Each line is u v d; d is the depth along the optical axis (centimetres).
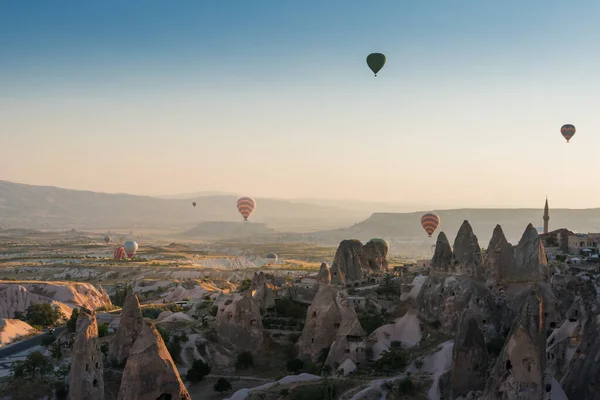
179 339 11200
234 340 11250
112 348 9962
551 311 9812
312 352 10612
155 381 6297
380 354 9875
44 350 11456
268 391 8706
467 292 10275
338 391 8581
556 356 8331
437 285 10800
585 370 7306
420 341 10175
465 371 7931
